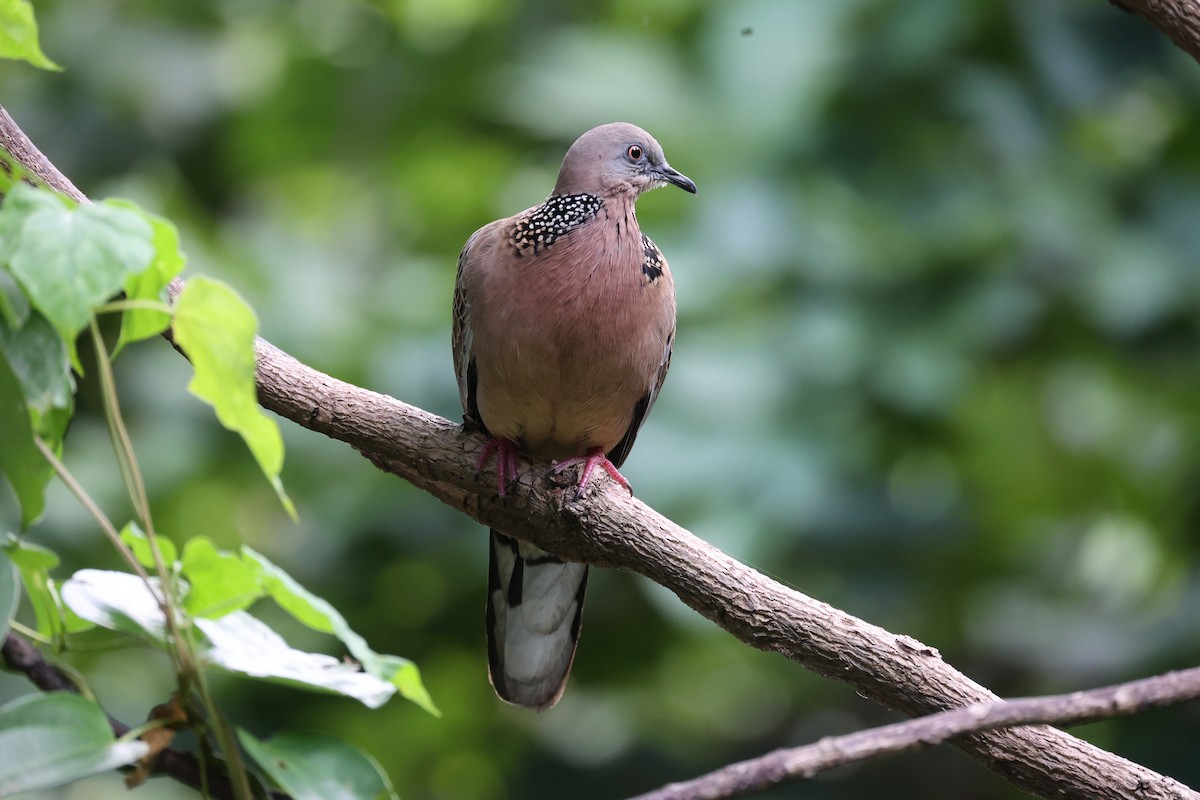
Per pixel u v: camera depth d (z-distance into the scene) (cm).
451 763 1305
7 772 407
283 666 481
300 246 1266
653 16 1323
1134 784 577
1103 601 1301
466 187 1351
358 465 1166
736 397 1101
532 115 1272
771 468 1088
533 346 796
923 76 1184
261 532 1205
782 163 1193
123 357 1158
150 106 1344
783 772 410
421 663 1217
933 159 1215
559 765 1273
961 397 1141
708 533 1073
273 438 432
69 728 419
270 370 679
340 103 1412
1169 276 1159
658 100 1223
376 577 1173
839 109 1208
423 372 1156
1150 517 1280
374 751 1240
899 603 1185
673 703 1396
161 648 472
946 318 1146
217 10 1406
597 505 665
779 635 618
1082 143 1264
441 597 1216
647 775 1275
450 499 735
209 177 1410
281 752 464
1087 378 1264
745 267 1145
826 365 1121
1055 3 1198
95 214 399
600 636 1252
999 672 1256
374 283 1284
